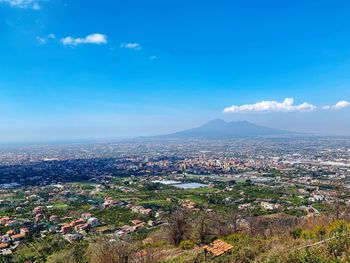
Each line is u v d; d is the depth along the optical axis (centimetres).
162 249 2817
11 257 4809
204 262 1794
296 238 2102
